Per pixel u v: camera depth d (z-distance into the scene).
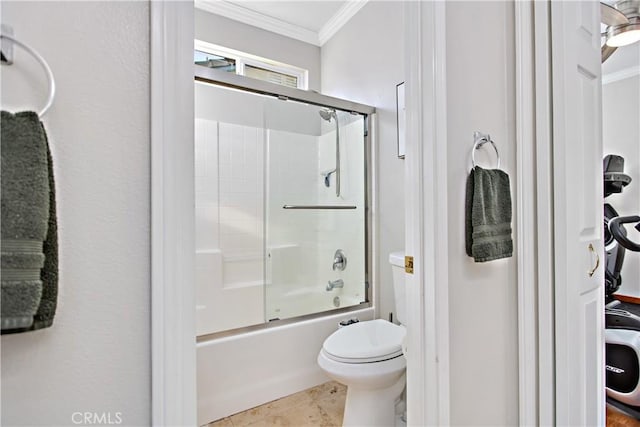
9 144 0.42
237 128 2.64
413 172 0.98
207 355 1.73
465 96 1.03
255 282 2.66
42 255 0.43
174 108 0.55
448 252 0.96
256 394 1.84
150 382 0.54
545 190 1.15
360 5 2.51
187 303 0.56
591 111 1.25
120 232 0.52
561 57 1.12
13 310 0.41
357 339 1.64
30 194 0.42
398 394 1.58
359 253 2.38
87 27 0.50
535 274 1.17
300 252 2.69
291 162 2.76
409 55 0.99
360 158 2.39
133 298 0.53
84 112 0.50
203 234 2.54
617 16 1.65
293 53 2.96
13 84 0.45
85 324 0.50
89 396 0.50
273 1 2.58
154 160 0.54
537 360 1.17
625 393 1.68
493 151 1.12
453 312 0.98
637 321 1.88
